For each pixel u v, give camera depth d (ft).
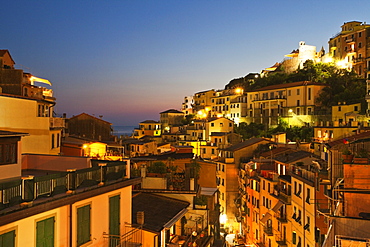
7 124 106.63
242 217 228.22
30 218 43.86
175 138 422.41
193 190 93.71
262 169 186.39
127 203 65.31
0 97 104.73
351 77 365.20
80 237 52.06
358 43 393.70
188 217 92.68
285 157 173.47
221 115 455.63
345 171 87.86
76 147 145.38
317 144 265.13
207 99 540.93
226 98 469.57
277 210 152.15
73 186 50.67
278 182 163.32
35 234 44.60
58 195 48.01
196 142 361.30
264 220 170.91
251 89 466.29
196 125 416.67
